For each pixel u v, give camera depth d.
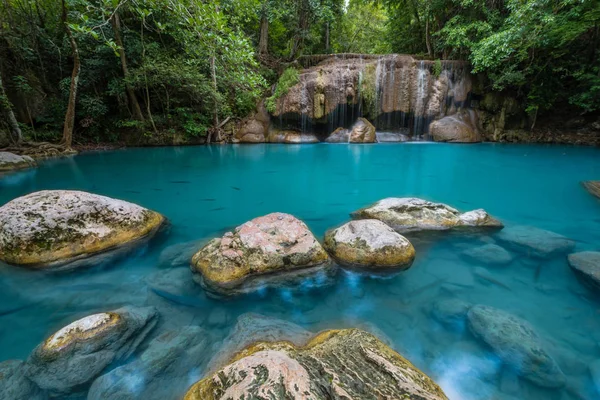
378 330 2.08
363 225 3.06
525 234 3.45
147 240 3.37
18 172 7.10
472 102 12.93
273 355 1.51
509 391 1.64
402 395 1.31
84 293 2.48
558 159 8.66
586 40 11.16
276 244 2.67
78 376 1.63
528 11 9.15
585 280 2.58
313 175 7.18
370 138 12.19
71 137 9.60
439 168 7.80
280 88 12.54
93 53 10.48
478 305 2.32
